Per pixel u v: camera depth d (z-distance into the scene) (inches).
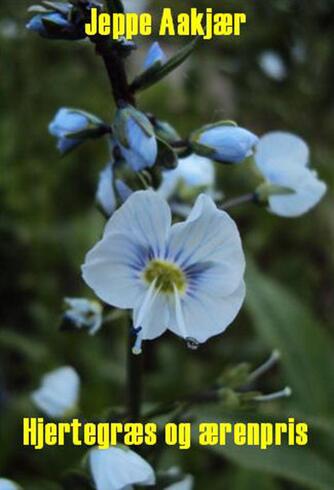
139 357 4.1
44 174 8.1
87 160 8.7
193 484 5.9
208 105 9.5
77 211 8.5
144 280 3.7
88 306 4.0
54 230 7.5
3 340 6.6
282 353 5.6
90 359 6.7
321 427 4.7
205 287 3.6
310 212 8.3
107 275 3.6
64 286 7.6
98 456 3.7
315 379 5.6
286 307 5.7
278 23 8.8
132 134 3.6
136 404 4.1
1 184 7.5
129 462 3.7
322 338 5.7
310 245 8.5
